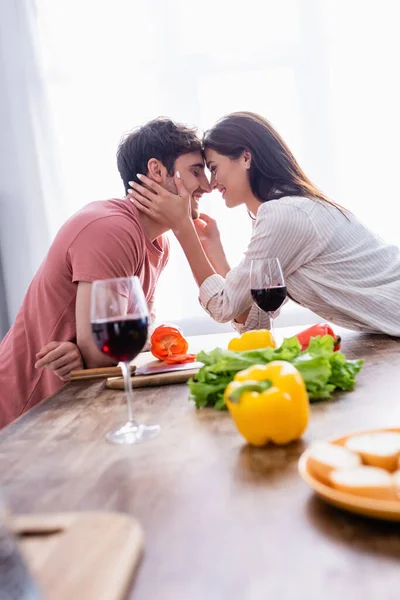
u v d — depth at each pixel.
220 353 1.12
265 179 2.04
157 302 3.78
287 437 0.86
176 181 2.04
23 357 1.85
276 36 3.74
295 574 0.54
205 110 3.77
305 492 0.70
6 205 3.83
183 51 3.77
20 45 3.77
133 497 0.74
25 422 1.15
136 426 1.02
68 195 3.79
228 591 0.52
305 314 3.77
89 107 3.77
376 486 0.61
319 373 1.06
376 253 1.94
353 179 3.72
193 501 0.71
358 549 0.57
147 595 0.53
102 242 1.73
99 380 1.50
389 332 1.77
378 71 3.69
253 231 1.98
